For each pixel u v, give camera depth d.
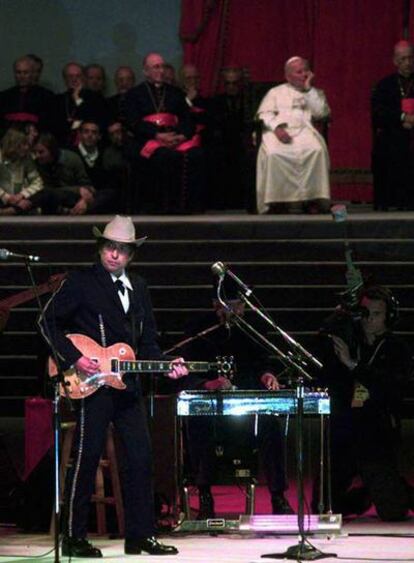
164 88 48.28
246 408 23.98
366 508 27.59
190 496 29.34
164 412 26.67
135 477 22.94
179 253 44.25
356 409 27.22
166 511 27.27
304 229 45.12
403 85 48.47
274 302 42.44
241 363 26.88
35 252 43.97
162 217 46.56
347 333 27.45
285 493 30.25
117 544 24.30
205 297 42.59
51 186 48.59
